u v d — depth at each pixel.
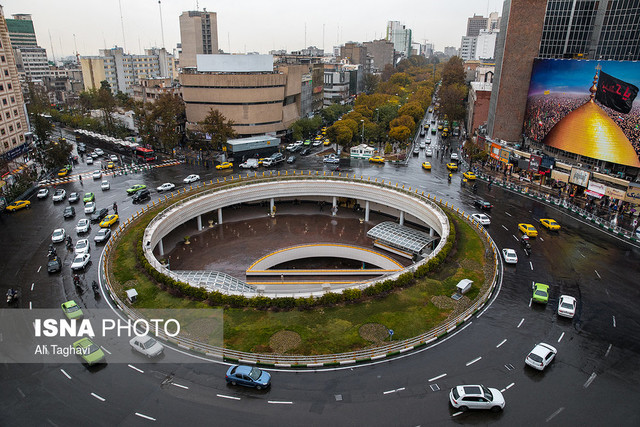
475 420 32.09
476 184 92.69
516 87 101.69
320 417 32.19
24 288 50.97
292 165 110.62
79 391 34.69
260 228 81.31
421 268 52.88
